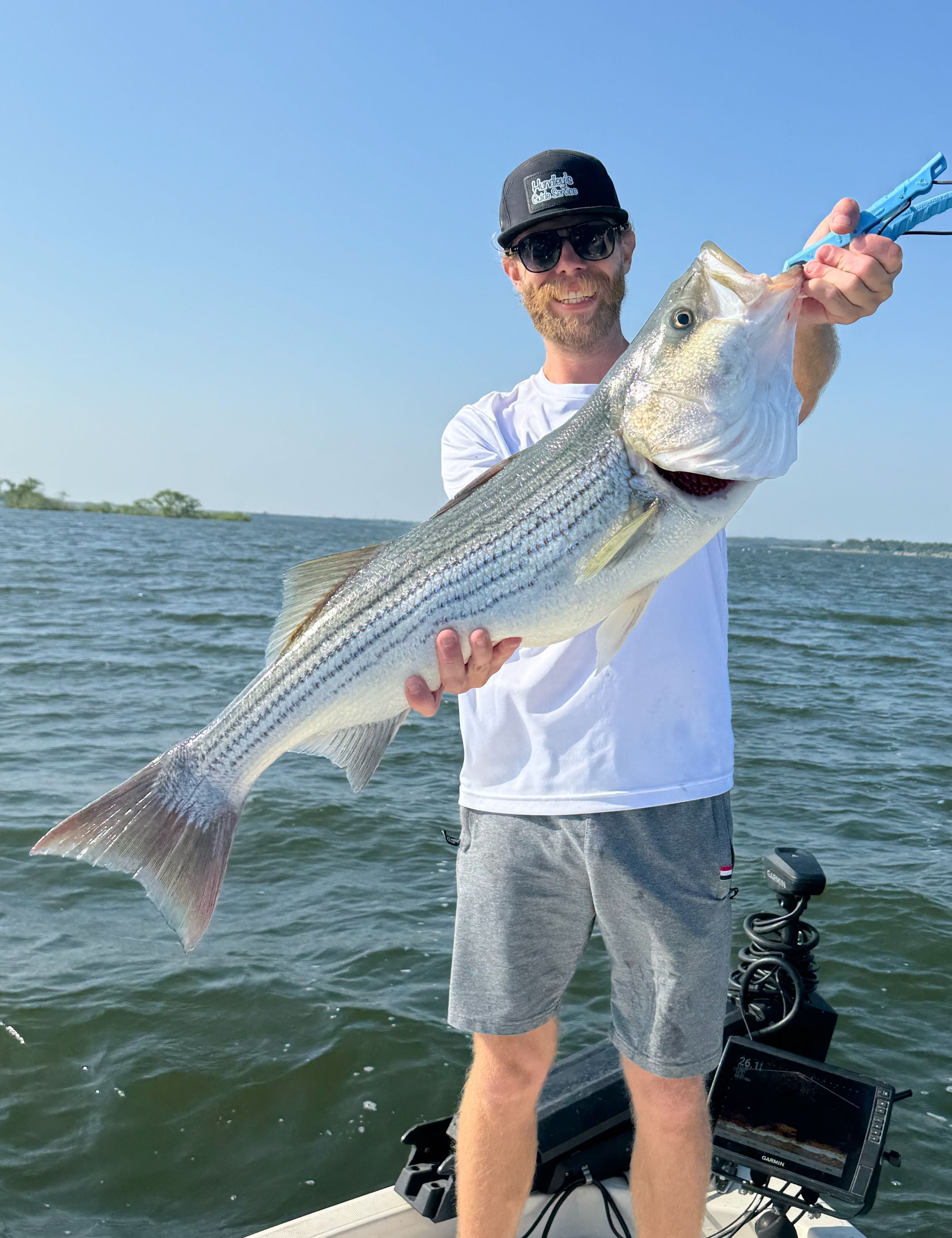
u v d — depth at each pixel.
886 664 23.64
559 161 2.90
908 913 7.50
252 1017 5.79
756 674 21.08
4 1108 4.94
